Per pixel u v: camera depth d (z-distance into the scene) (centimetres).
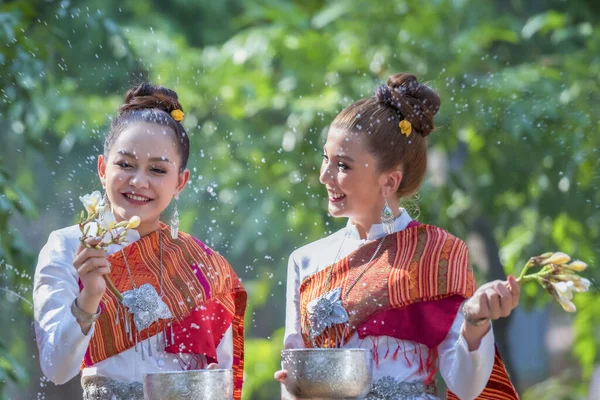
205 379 546
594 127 1262
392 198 661
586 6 1440
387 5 1367
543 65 1359
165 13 1766
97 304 566
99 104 1398
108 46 1478
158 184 618
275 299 1742
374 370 623
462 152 1352
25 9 967
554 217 1262
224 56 1427
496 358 615
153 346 620
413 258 636
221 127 1384
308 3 1550
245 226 1378
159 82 1394
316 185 1306
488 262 1330
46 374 580
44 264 614
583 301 1418
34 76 961
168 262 636
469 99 1264
